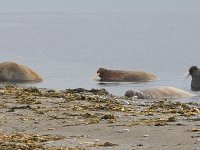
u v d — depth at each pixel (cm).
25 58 12275
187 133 3966
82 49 14262
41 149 3609
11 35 18988
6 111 5056
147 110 5144
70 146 3681
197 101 6800
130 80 8906
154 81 8900
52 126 4409
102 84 8531
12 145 3712
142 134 3988
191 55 12725
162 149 3528
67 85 8362
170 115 4828
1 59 12194
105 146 3659
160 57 12381
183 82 8775
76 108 5184
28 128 4359
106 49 14250
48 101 5628
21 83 8344
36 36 18575
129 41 16438
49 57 12450
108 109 5144
